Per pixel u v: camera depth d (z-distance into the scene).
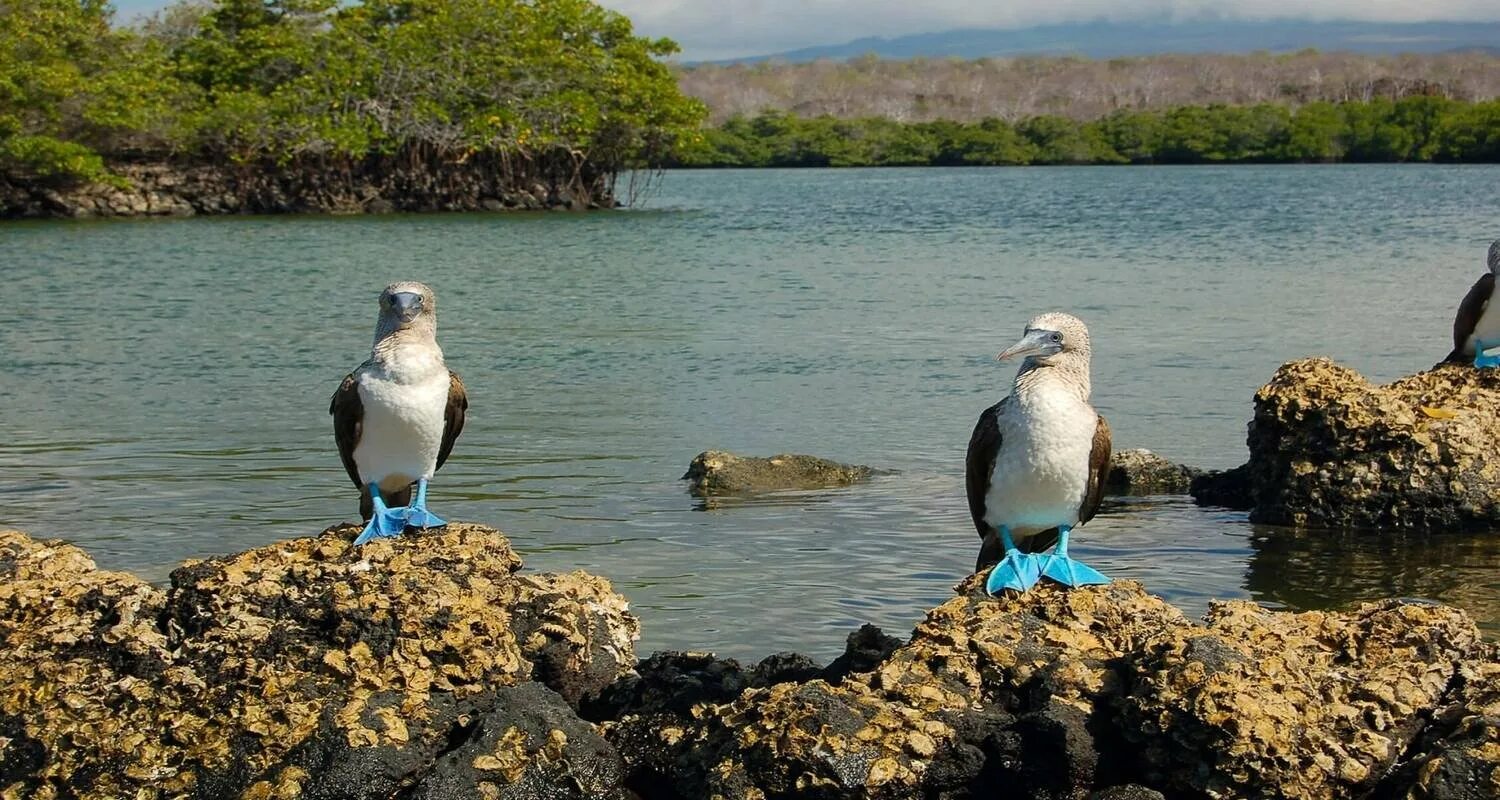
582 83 73.88
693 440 18.52
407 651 8.71
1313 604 12.17
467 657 8.78
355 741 8.18
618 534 14.04
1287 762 7.36
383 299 9.95
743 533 14.05
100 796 8.16
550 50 74.12
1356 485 14.44
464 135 71.69
